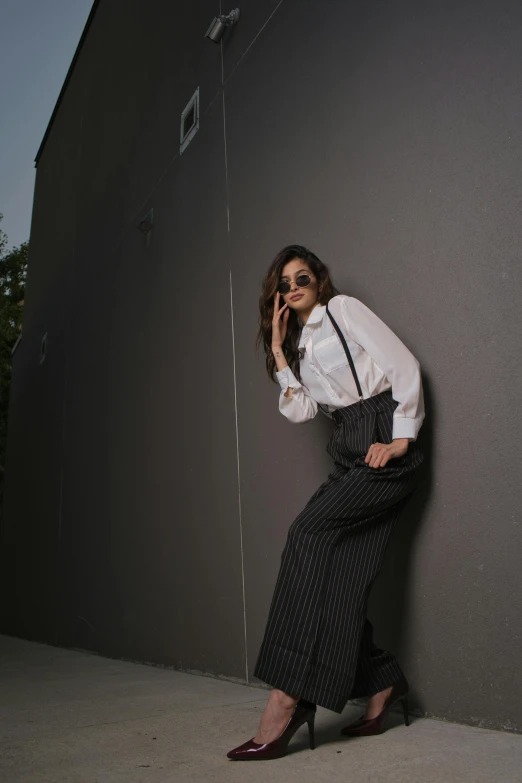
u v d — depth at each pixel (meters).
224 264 3.40
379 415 1.68
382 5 2.30
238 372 3.14
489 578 1.63
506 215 1.70
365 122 2.33
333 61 2.59
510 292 1.67
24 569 7.25
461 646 1.68
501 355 1.67
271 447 2.77
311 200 2.63
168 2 4.78
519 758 1.29
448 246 1.88
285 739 1.41
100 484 5.12
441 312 1.88
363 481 1.56
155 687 2.75
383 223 2.17
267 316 2.08
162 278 4.31
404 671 1.85
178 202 4.17
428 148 2.00
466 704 1.64
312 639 1.42
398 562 1.93
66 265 7.20
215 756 1.47
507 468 1.62
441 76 1.98
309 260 1.99
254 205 3.13
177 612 3.50
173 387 3.91
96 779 1.32
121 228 5.37
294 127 2.83
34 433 7.68
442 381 1.84
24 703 2.45
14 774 1.38
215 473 3.25
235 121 3.44
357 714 1.88
